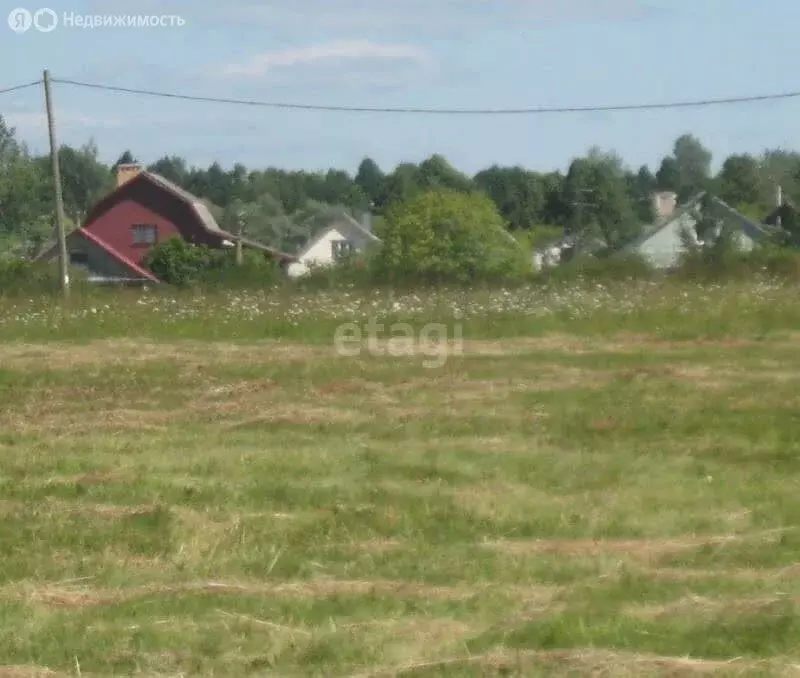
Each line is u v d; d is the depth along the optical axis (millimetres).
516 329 49125
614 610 14359
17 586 15500
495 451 24500
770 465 22953
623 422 27500
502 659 12750
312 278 74938
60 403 31500
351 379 35250
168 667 12906
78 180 189375
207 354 42688
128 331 50062
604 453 24156
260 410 30047
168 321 51562
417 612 14562
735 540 17531
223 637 13688
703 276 71188
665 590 15086
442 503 20000
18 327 50438
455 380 35031
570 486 21328
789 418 27891
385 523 18641
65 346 45844
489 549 17266
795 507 19469
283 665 12914
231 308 54406
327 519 18953
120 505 20156
